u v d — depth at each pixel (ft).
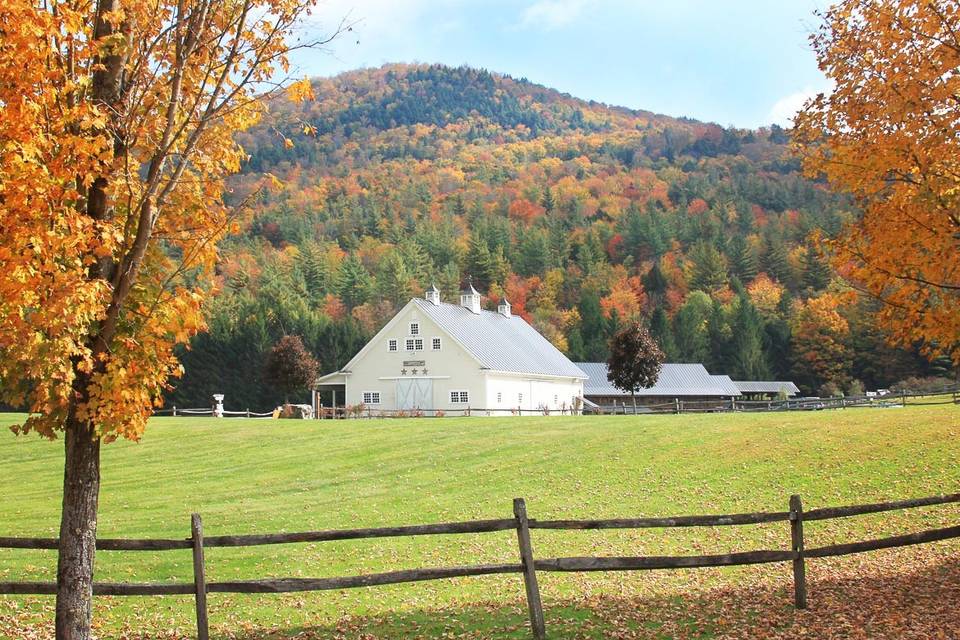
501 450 97.96
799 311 320.50
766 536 57.36
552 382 195.42
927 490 67.00
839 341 296.92
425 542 59.00
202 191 30.76
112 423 27.30
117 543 30.32
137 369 27.99
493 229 426.10
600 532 60.64
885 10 37.88
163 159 28.40
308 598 43.52
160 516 70.23
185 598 44.29
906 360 279.28
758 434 93.91
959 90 36.58
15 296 24.90
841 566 46.78
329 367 276.41
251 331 264.72
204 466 94.94
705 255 380.99
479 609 39.22
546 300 360.07
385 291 356.38
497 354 177.99
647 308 362.33
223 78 29.35
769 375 313.32
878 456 78.43
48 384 26.00
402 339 174.40
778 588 40.68
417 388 172.14
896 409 105.70
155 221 28.99
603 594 41.83
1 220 25.11
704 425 104.63
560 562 32.78
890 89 37.63
